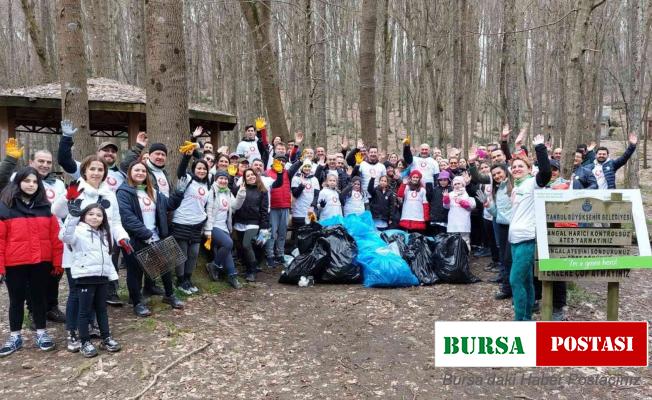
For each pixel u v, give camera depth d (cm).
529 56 2817
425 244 686
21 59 2620
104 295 421
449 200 738
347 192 784
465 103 1781
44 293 424
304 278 646
